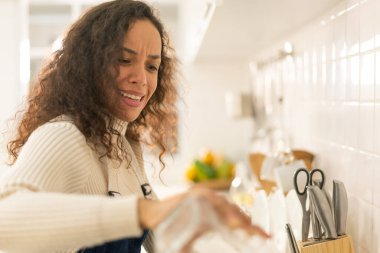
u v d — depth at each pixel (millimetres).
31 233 612
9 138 1104
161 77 1233
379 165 972
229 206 585
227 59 2939
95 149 896
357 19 1093
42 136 765
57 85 916
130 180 1035
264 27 1621
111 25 883
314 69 1482
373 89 998
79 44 917
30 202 626
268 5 1229
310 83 1532
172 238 549
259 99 2521
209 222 548
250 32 1743
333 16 1276
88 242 616
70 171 782
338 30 1237
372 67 1002
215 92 3025
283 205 1079
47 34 3191
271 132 2186
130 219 595
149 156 3012
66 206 613
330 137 1317
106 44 877
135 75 905
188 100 3029
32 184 680
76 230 601
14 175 688
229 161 2926
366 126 1042
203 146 3055
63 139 773
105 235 604
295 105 1752
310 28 1519
